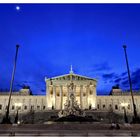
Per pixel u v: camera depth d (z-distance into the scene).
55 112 77.06
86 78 103.25
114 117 75.88
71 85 76.38
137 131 25.30
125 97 104.75
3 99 103.69
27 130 26.81
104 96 105.69
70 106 54.56
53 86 101.81
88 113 77.62
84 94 104.00
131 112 92.56
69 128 29.67
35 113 77.12
